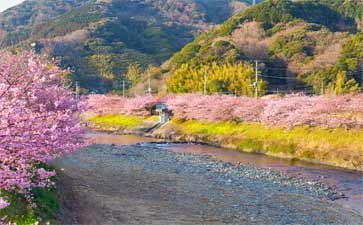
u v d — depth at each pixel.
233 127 45.72
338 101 38.34
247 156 35.44
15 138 6.91
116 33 143.50
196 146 42.06
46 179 9.86
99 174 23.27
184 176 24.86
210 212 17.47
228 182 23.88
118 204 17.30
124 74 112.12
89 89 99.31
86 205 16.23
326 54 80.56
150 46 142.25
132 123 62.41
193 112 53.56
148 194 19.72
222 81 73.50
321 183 24.80
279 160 33.41
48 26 148.00
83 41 128.38
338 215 18.22
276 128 40.28
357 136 33.09
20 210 11.91
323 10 108.19
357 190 23.19
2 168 7.26
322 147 33.59
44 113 8.02
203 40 98.94
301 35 88.00
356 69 70.00
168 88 83.25
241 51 84.81
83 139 20.05
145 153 34.50
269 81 80.00
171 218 16.14
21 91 7.55
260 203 19.58
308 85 74.19
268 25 98.81
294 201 20.33
